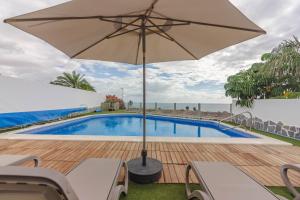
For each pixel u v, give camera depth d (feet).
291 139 18.16
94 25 7.90
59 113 33.40
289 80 24.62
